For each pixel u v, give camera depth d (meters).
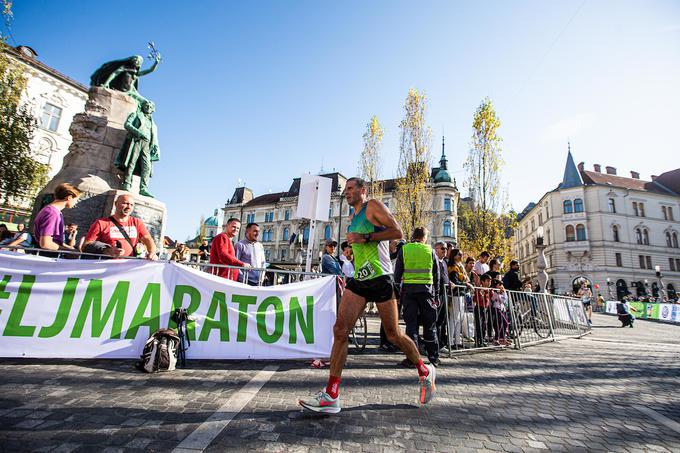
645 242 40.88
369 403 2.96
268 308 4.50
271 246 49.59
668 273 39.94
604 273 38.75
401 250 5.03
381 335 5.86
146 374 3.42
